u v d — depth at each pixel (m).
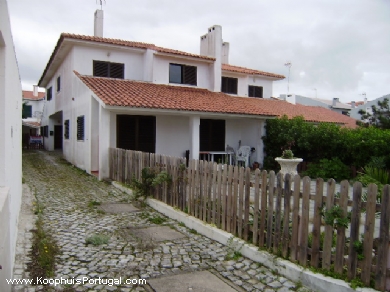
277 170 14.87
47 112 25.27
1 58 3.69
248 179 4.91
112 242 5.20
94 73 14.87
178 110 12.22
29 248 4.71
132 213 7.10
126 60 15.52
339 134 12.80
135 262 4.42
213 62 17.17
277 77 20.88
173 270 4.19
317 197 3.87
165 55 15.76
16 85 6.21
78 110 14.46
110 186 10.31
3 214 2.85
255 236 4.74
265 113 14.96
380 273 3.28
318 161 13.55
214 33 17.34
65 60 17.05
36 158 18.78
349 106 39.69
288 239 4.21
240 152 15.64
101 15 17.11
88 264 4.30
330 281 3.54
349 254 3.55
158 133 14.55
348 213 3.61
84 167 13.63
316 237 3.88
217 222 5.59
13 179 4.62
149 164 8.28
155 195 7.89
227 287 3.75
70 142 16.41
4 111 3.68
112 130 13.43
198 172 6.14
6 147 3.69
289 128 14.62
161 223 6.36
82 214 6.91
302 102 39.47
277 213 4.36
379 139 11.38
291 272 3.96
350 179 11.99
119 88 13.20
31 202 7.70
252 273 4.14
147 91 13.77
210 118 15.88
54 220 6.37
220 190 5.53
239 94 19.20
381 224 3.28
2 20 3.36
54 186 10.13
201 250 4.93
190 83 16.94
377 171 4.88
